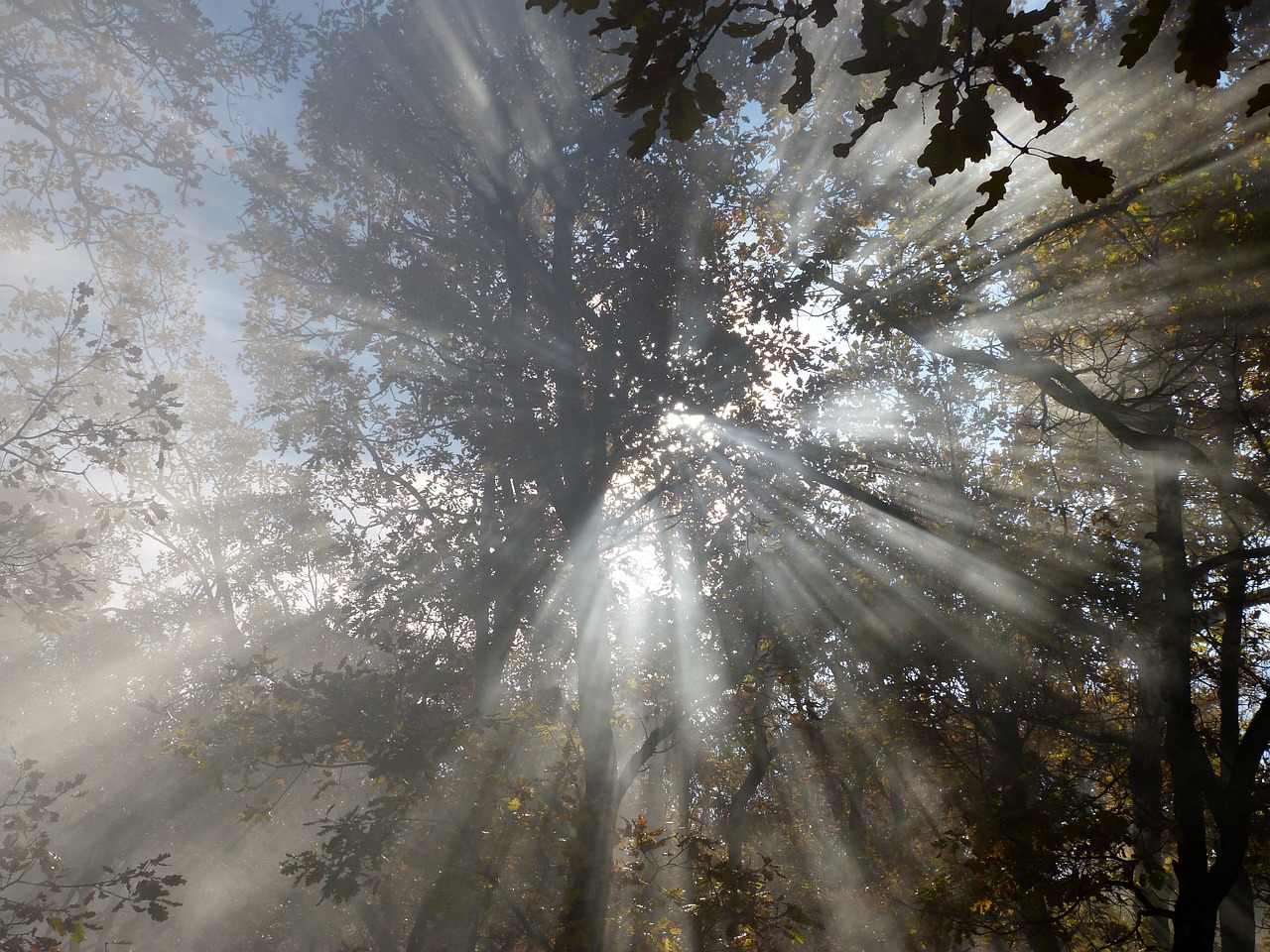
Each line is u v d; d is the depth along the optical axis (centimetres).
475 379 1709
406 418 2036
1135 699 1407
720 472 1734
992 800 1328
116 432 994
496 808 1162
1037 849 1048
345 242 1791
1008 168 216
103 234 1291
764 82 1516
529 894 1246
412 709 1199
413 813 1160
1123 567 1416
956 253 1286
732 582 1705
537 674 1956
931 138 223
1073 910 1084
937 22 217
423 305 1780
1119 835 1021
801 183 1555
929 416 1838
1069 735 1557
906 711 1574
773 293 1533
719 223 1659
